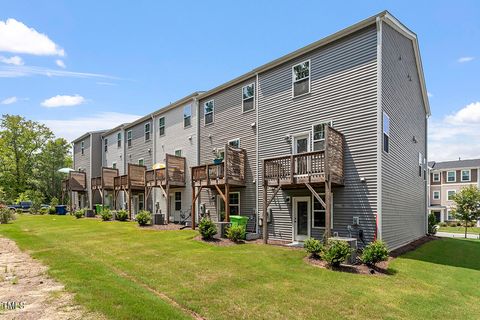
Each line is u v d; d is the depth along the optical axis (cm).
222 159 1431
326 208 938
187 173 1852
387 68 1072
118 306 489
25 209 3359
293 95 1262
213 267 794
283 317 502
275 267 799
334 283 680
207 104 1727
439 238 1678
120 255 936
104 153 2948
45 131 3888
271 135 1341
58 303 499
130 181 2116
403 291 651
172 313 478
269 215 1312
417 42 1359
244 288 636
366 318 513
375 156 993
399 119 1212
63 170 2983
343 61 1103
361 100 1041
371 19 1022
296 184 1073
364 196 1012
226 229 1241
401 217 1219
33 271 717
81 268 742
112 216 2088
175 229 1512
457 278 787
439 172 3759
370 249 833
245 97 1487
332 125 1115
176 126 1980
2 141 3597
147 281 673
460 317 539
